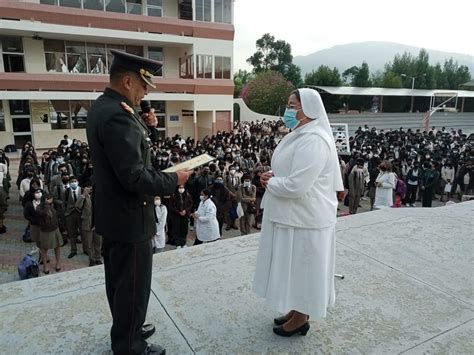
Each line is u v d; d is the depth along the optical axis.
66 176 8.10
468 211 4.84
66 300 2.54
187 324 2.29
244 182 9.14
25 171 9.88
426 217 4.54
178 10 21.66
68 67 19.52
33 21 17.27
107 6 19.47
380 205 9.46
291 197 1.92
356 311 2.46
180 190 8.01
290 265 2.00
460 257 3.36
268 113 35.94
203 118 23.94
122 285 1.76
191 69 21.75
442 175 12.77
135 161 1.56
